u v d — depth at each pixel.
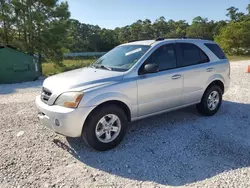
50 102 3.83
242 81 10.44
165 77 4.54
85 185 3.00
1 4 17.05
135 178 3.14
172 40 4.94
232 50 46.34
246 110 6.03
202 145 4.06
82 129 3.71
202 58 5.34
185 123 5.12
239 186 2.92
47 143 4.20
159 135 4.50
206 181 3.04
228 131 4.66
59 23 18.03
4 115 5.80
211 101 5.54
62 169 3.37
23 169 3.36
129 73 4.16
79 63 23.92
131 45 5.01
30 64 13.09
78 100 3.60
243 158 3.61
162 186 2.96
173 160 3.58
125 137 4.42
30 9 17.31
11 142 4.23
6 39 18.22
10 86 11.02
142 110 4.33
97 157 3.71
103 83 3.88
